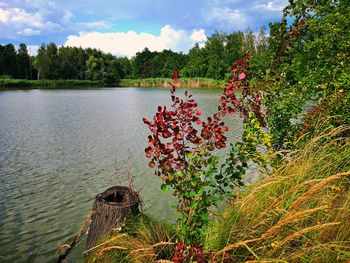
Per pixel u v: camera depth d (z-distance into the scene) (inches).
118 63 4677.7
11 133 636.1
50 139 581.9
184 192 127.2
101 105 1254.3
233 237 121.0
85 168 409.4
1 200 310.0
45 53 4202.8
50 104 1273.4
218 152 440.1
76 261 208.5
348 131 201.6
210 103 1225.4
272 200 128.4
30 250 225.1
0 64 3469.5
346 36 228.1
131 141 566.3
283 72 220.7
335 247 103.9
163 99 1577.3
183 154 129.4
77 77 4178.2
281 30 222.5
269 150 191.6
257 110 211.0
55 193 327.9
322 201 121.2
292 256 104.0
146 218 162.2
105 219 155.9
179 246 114.7
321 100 209.0
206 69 3457.2
